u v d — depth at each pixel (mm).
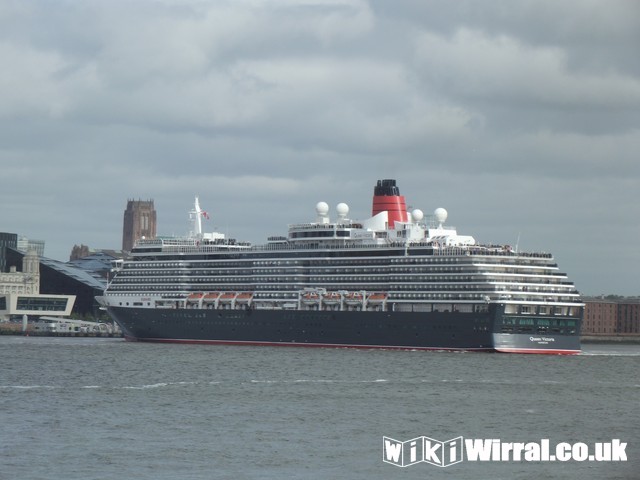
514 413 199000
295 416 189250
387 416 191625
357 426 180375
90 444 160625
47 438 164750
